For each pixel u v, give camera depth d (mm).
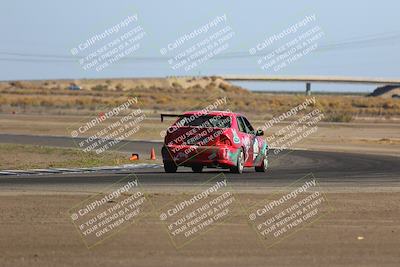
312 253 30562
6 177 60375
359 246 32031
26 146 106062
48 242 32219
